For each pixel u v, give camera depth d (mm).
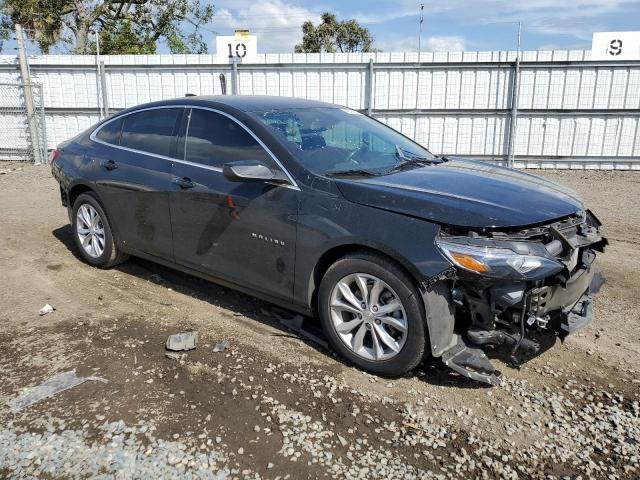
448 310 3289
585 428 3057
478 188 3594
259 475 2650
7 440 2873
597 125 12414
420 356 3344
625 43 11852
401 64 12656
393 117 13023
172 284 5160
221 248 4207
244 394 3305
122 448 2820
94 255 5504
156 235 4719
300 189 3699
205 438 2904
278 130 4059
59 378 3467
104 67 13547
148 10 27250
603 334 4184
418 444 2904
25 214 8070
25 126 13781
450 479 2660
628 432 3012
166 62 13359
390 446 2883
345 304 3619
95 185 5195
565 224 3471
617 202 9234
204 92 13461
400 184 3574
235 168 3615
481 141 12883
